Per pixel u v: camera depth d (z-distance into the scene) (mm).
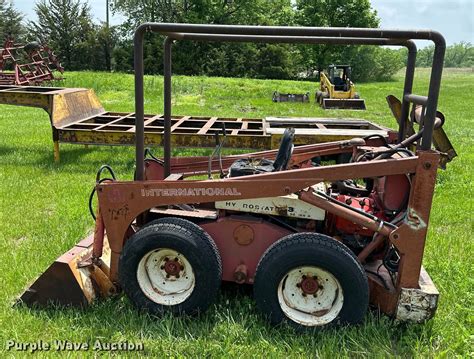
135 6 49125
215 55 42062
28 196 6285
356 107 19250
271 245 3160
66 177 7289
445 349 3004
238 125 9375
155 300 3250
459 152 9664
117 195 3242
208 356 2904
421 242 2973
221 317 3207
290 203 3244
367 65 53250
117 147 9664
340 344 2947
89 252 3598
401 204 3234
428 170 2887
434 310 3000
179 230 3137
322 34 2824
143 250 3170
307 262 2969
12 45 17781
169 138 3963
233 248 3336
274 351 2885
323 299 3105
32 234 4957
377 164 2967
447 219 5609
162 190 3189
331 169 3029
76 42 46188
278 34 2857
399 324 3143
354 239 3482
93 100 10109
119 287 3479
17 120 13766
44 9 45594
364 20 50875
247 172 3373
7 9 50688
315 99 22672
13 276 3895
